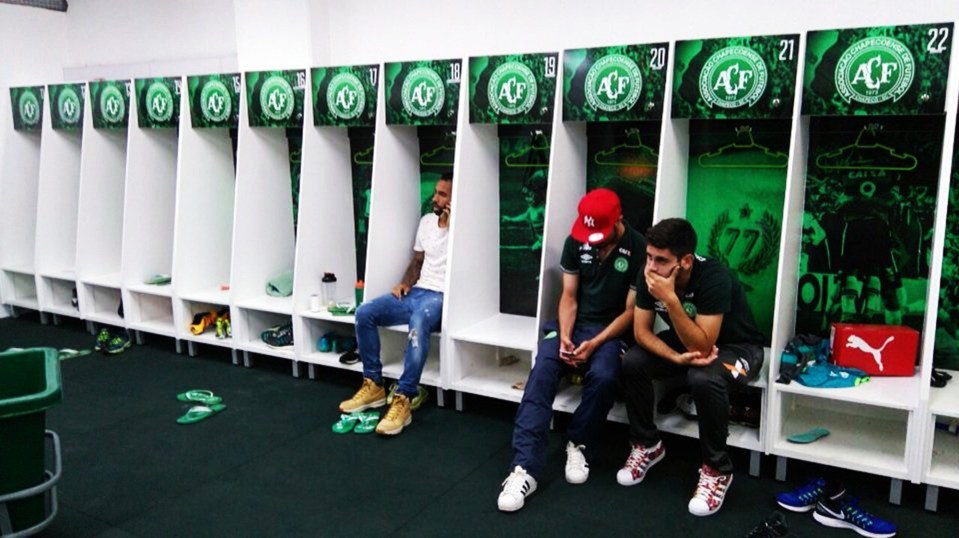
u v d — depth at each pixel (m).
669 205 2.85
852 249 2.79
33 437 1.83
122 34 4.99
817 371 2.48
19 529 1.86
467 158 3.19
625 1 3.20
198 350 4.25
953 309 2.67
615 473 2.62
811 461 2.46
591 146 3.24
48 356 2.05
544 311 2.95
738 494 2.46
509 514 2.36
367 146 3.83
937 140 2.59
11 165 4.99
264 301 3.86
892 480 2.34
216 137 4.16
